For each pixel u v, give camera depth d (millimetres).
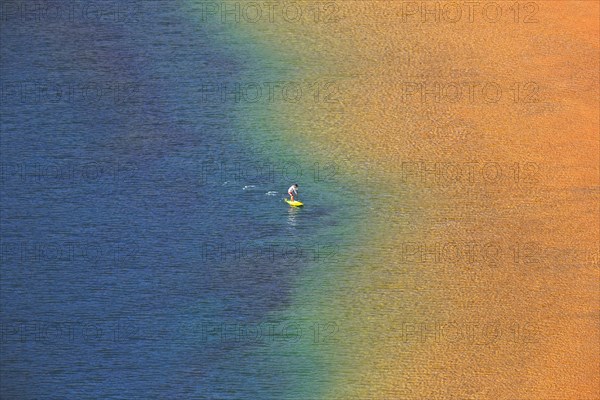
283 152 190750
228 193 180750
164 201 178875
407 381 140000
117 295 156875
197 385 139000
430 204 178375
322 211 176750
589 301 156125
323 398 136625
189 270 162375
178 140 193875
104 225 172875
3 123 197625
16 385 138750
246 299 156125
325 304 155125
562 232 171250
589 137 194125
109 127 197000
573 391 138625
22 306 154250
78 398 136500
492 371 142125
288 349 145625
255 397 136750
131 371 141625
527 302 155750
